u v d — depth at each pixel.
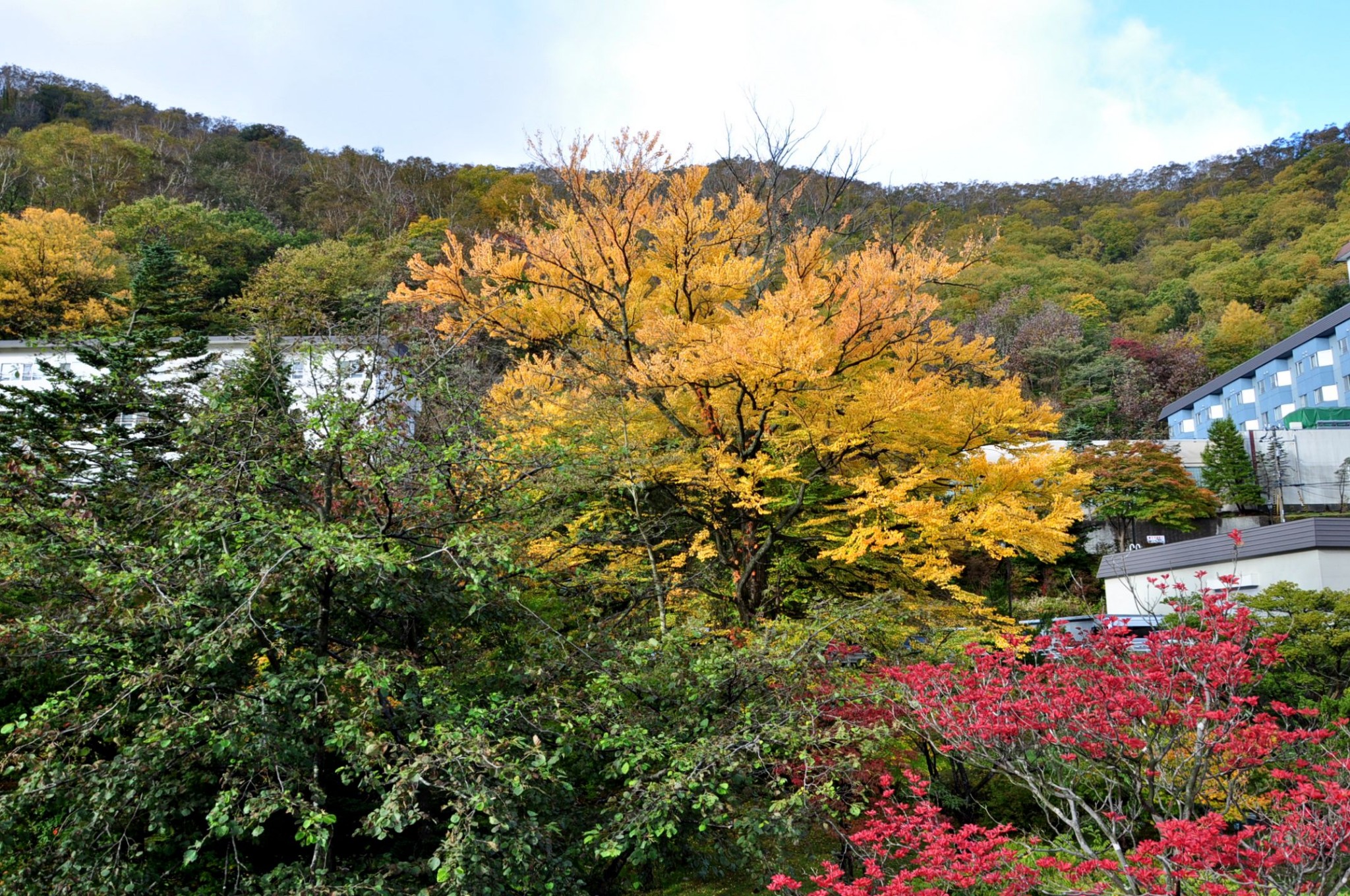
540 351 14.30
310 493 7.55
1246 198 71.94
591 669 7.41
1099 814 6.77
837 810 7.26
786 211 15.13
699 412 12.16
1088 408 50.03
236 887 6.09
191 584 6.46
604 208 12.16
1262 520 35.75
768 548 11.62
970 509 10.43
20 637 6.21
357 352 8.48
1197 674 5.73
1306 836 4.69
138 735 5.96
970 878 5.14
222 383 7.92
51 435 12.16
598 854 6.24
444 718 6.27
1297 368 45.38
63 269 33.03
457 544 6.49
